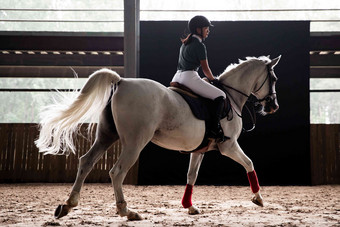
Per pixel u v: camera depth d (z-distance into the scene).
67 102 4.15
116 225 3.87
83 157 4.39
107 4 26.75
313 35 11.92
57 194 7.91
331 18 24.11
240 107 5.52
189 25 5.11
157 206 5.89
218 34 10.91
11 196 7.43
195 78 4.87
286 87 10.74
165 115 4.36
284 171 10.56
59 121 4.13
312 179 10.91
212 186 10.21
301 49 10.81
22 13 27.14
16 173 11.08
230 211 5.20
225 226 3.84
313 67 14.06
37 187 9.67
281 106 10.70
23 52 13.33
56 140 4.13
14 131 11.23
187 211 5.23
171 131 4.43
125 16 11.05
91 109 4.16
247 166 5.31
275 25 10.88
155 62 10.82
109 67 13.62
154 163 10.64
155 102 4.27
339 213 4.98
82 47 12.15
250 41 10.87
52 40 12.16
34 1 27.23
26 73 14.23
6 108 28.78
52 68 14.26
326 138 11.09
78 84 28.52
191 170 5.11
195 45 4.91
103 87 4.17
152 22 10.88
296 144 10.60
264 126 10.66
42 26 27.06
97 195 7.71
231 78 5.49
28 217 4.48
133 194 8.05
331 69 14.09
